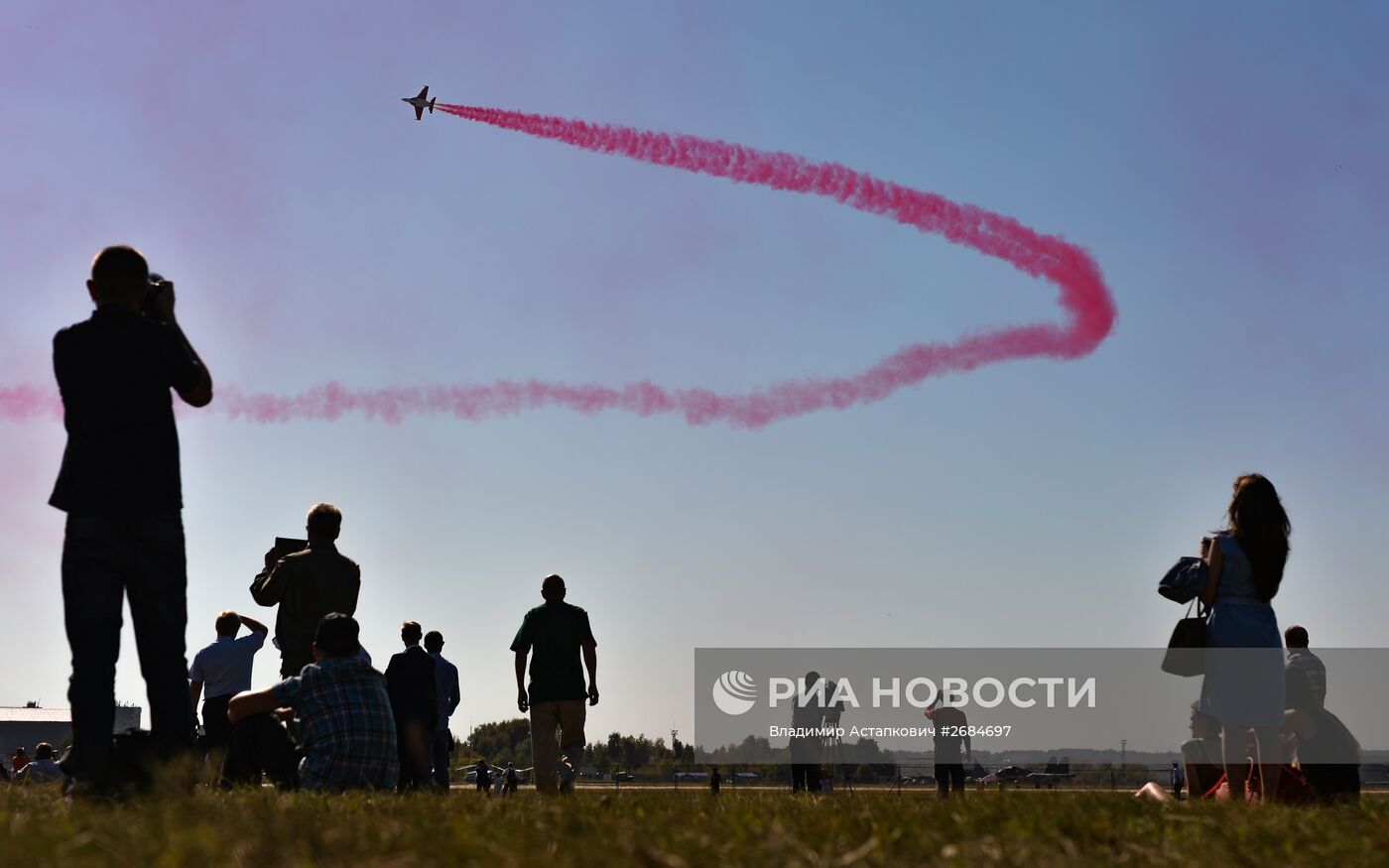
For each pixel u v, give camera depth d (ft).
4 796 22.70
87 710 21.30
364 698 29.96
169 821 15.21
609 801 25.34
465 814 19.48
